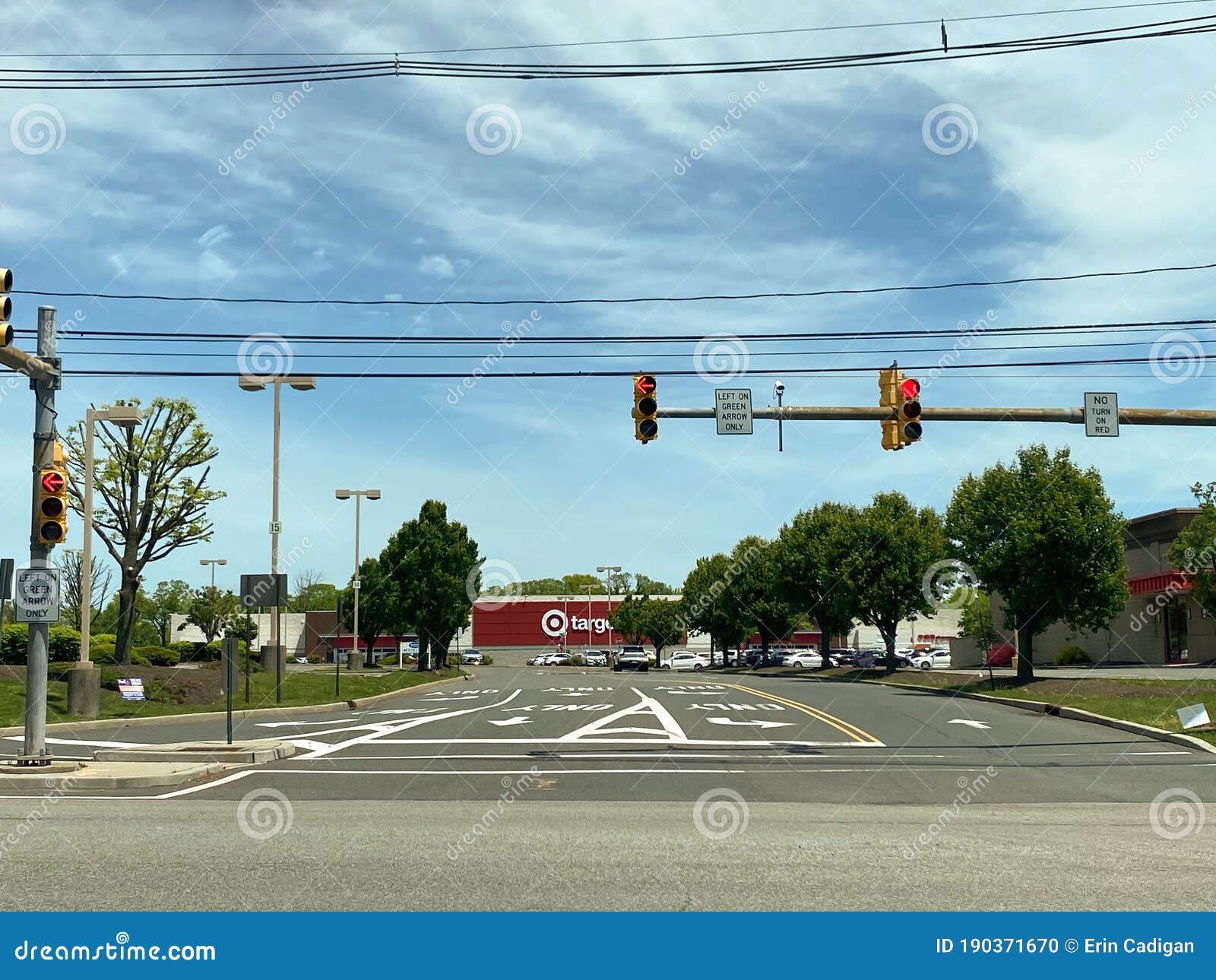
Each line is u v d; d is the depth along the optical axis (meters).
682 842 10.62
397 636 60.00
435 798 14.25
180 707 29.00
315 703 31.70
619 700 33.97
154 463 35.81
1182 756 19.06
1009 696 31.52
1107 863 9.56
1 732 22.83
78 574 59.56
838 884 8.68
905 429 18.72
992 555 36.84
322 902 8.13
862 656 70.94
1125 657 50.75
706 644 109.25
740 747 20.64
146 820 12.18
